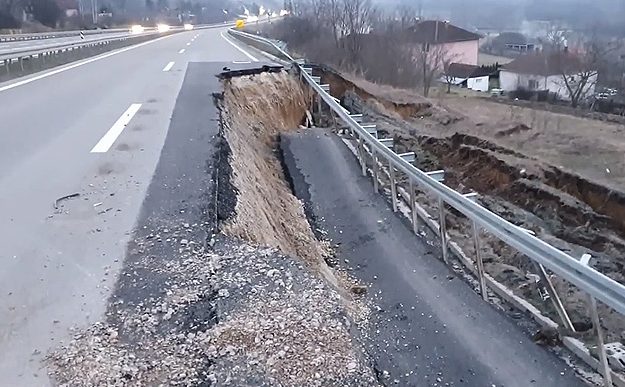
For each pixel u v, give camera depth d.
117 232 4.96
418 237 8.50
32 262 4.39
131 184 6.11
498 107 29.61
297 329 3.99
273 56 19.52
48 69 16.08
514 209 11.08
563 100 38.06
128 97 11.24
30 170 6.41
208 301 4.13
